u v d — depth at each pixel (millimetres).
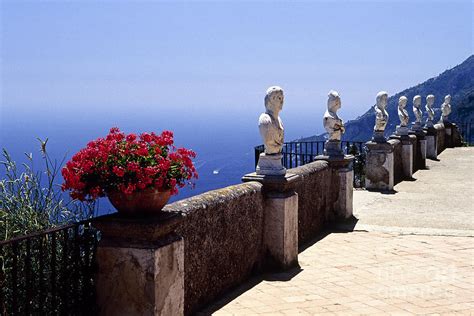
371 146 13688
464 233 9305
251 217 6922
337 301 6133
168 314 4523
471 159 19641
